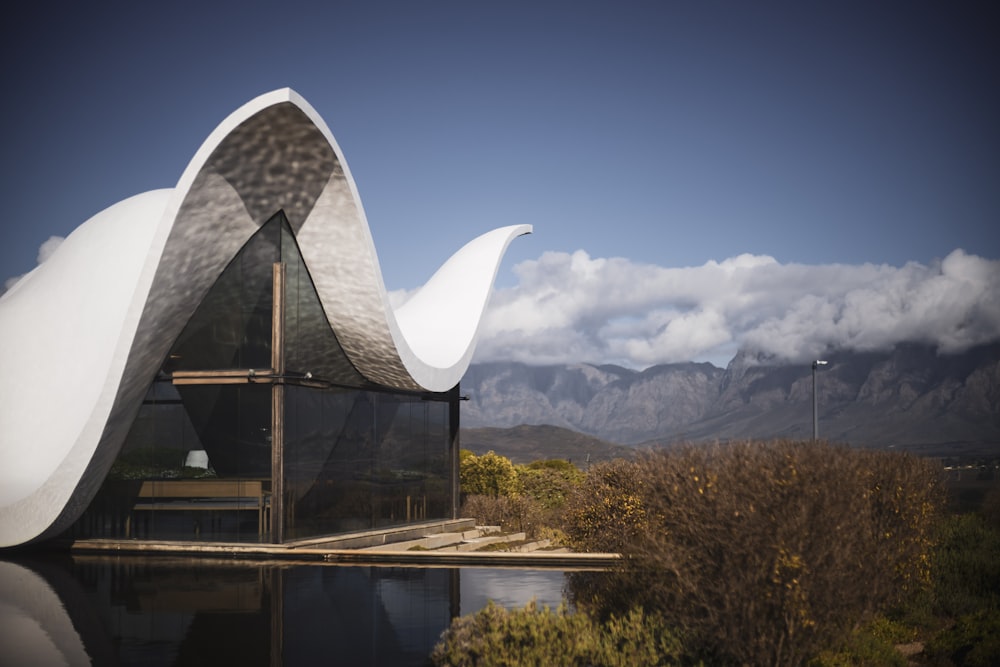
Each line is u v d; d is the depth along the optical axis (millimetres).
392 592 11961
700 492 7445
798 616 7156
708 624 7547
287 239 16922
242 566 14578
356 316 18016
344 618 10234
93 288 17469
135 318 14852
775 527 7105
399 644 8984
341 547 17281
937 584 10672
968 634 8477
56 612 10633
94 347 16938
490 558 15086
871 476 9680
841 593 7324
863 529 7664
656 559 7863
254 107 14133
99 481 16875
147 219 18047
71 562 15180
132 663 8320
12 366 17438
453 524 22250
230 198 15500
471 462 27391
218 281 16797
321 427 17609
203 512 16516
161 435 16891
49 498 15922
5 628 9766
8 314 18141
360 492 18906
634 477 17031
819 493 7211
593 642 7715
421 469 21688
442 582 12852
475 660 7914
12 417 17109
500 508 24469
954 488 14969
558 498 29094
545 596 11586
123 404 16047
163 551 16391
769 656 7246
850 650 8156
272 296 16469
